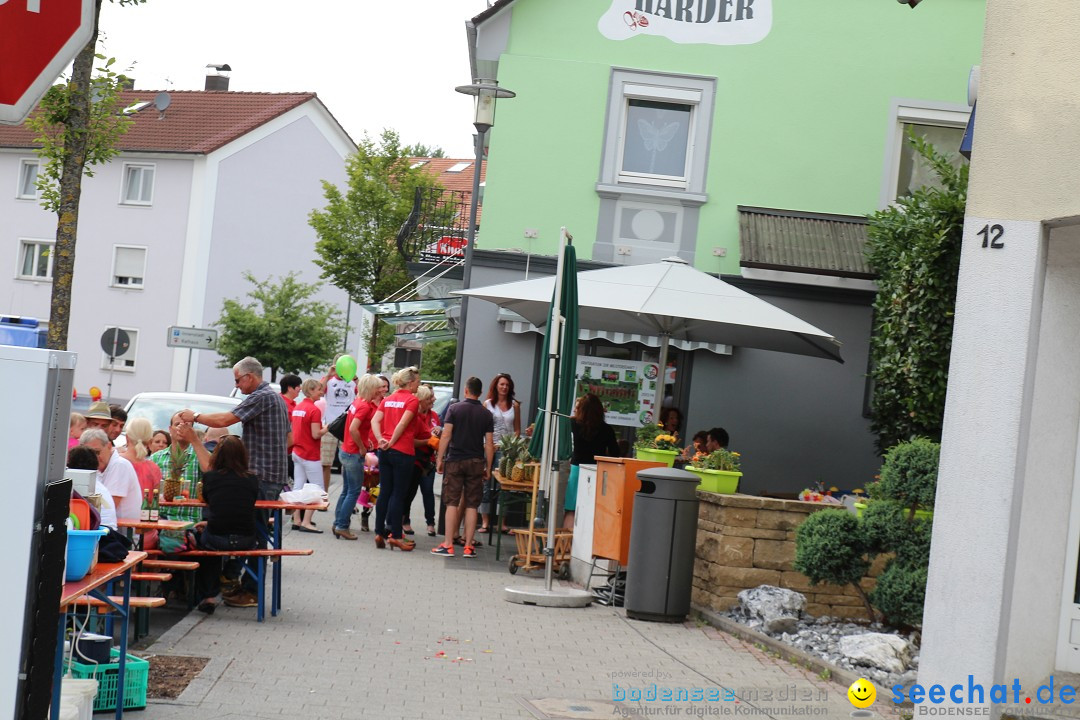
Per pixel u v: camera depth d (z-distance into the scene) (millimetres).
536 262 17875
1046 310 7762
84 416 11781
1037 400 7793
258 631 9430
